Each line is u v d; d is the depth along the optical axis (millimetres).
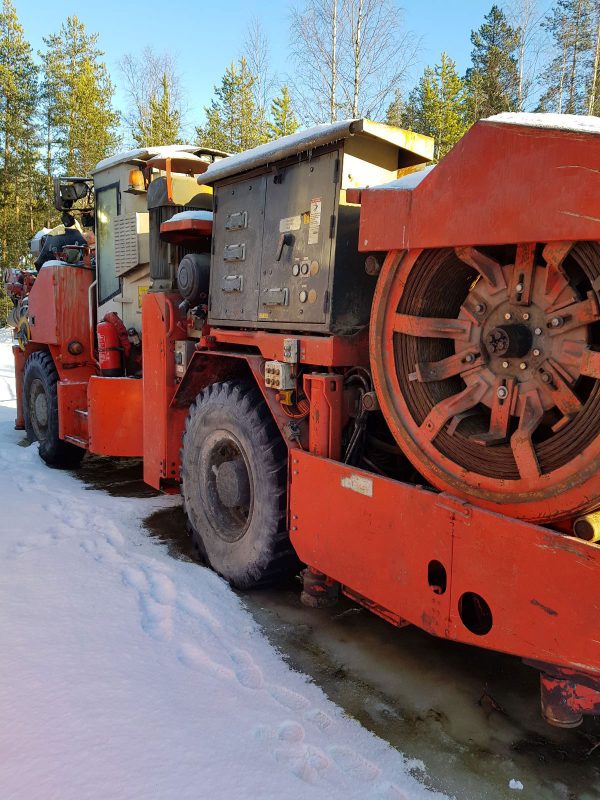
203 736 2143
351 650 2945
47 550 3795
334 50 19438
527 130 1971
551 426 2227
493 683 2711
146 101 33500
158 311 4266
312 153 2973
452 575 2283
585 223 1835
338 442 2961
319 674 2740
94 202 5840
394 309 2561
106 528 4379
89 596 3162
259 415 3326
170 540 4277
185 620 3043
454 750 2270
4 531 4141
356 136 2871
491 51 29688
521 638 2064
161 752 2021
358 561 2707
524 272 2156
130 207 5270
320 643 3004
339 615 3291
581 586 1893
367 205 2590
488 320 2322
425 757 2227
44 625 2762
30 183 35500
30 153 35281
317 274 2945
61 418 5918
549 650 1987
